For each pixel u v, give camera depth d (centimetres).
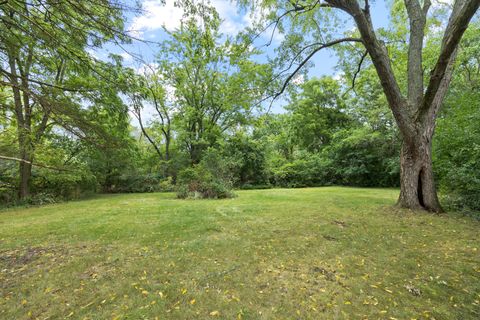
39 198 1038
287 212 630
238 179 1633
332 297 227
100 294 236
